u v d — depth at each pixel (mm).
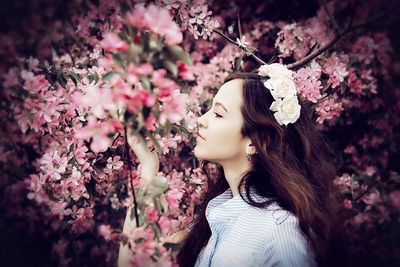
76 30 2314
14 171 2582
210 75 2537
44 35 2617
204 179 2164
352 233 2764
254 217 1634
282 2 3062
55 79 2035
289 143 1769
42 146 2516
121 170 1949
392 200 2561
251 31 2957
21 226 3000
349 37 2791
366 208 2576
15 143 2621
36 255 2973
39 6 2715
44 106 1762
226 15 2992
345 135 2920
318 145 1876
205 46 2943
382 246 2910
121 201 2297
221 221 1726
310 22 2797
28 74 1717
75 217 1943
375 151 2910
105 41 1145
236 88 1733
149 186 1287
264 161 1698
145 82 1155
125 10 1201
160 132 1546
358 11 2939
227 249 1605
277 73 1739
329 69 2174
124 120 1163
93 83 1787
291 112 1716
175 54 1156
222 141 1689
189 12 2014
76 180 1786
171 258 1362
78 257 2754
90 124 1214
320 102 2178
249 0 3035
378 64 2801
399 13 3018
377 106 2789
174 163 2471
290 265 1489
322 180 1829
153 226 1280
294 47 2504
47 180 1796
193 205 2156
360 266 2871
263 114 1711
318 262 1569
